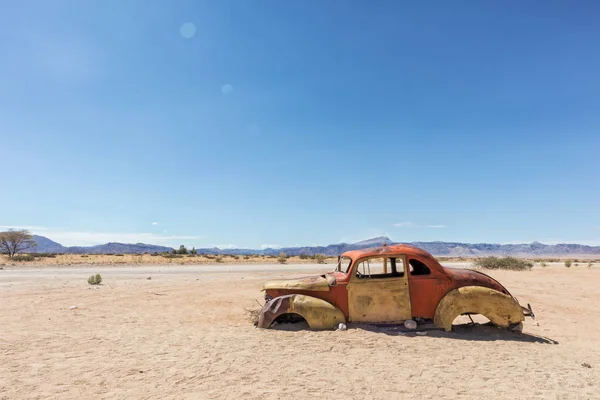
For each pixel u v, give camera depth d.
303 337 7.20
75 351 6.37
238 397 4.39
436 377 5.14
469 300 7.54
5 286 16.62
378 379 5.04
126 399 4.33
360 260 7.93
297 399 4.34
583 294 14.89
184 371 5.32
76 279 20.75
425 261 7.90
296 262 48.97
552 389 4.74
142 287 16.64
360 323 7.82
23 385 4.76
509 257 34.44
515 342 7.11
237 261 49.22
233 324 8.73
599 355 6.47
